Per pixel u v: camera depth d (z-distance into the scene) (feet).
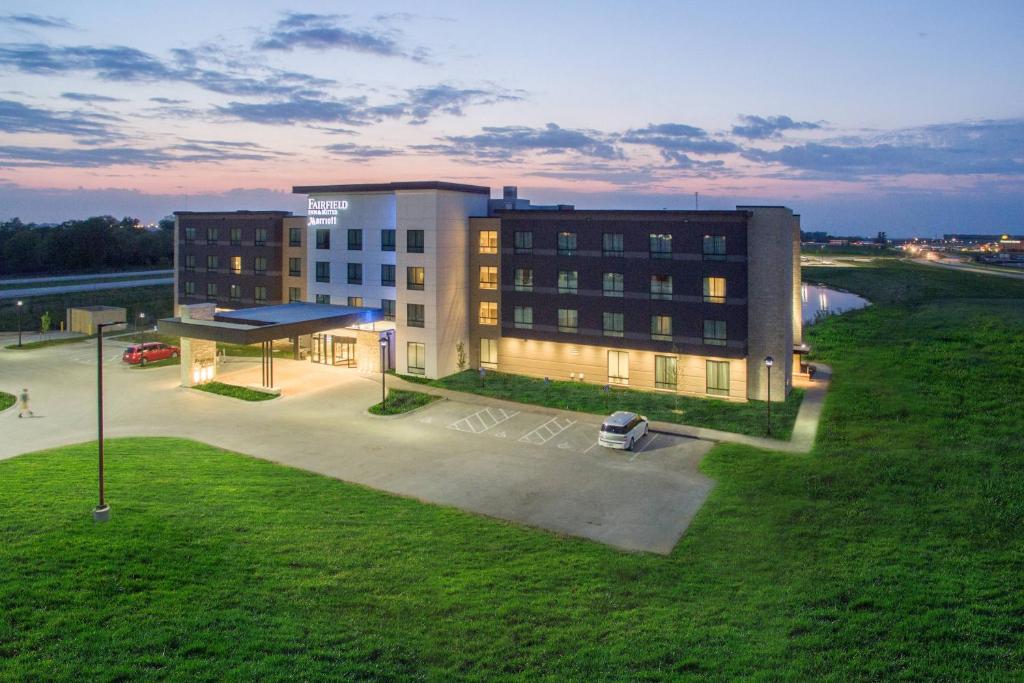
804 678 51.90
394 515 86.63
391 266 186.19
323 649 53.78
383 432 129.59
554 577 69.97
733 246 150.20
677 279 156.76
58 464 99.04
